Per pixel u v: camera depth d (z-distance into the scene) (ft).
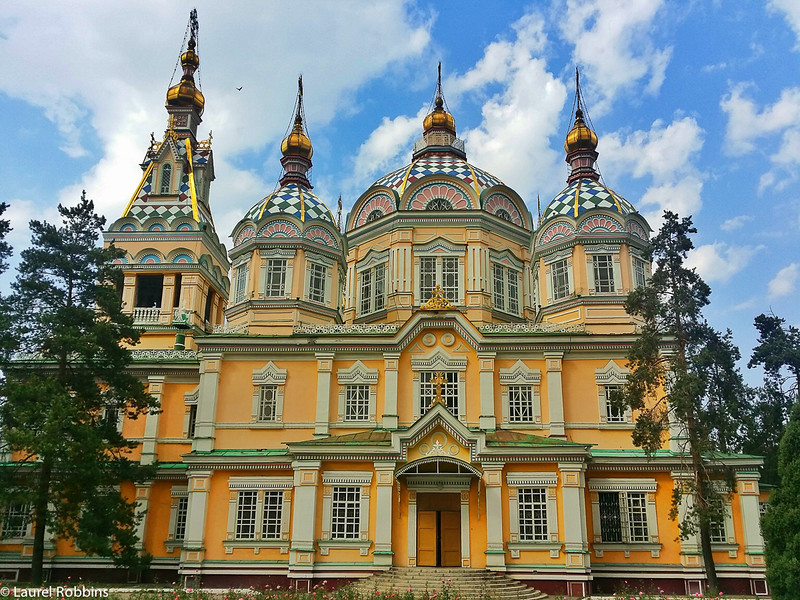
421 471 114.73
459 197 151.12
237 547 118.01
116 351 119.65
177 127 174.09
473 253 146.41
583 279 135.13
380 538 111.24
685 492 112.06
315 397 128.26
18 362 120.47
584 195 142.92
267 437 126.41
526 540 110.52
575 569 107.76
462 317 129.70
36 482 110.63
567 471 112.37
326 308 139.64
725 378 112.37
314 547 111.86
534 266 148.77
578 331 130.41
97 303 120.57
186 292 151.12
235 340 129.90
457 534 114.62
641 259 138.31
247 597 93.20
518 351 129.70
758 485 121.19
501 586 103.76
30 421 106.01
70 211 122.21
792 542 77.25
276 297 137.08
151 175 163.73
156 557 128.47
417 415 126.62
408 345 130.41
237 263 144.56
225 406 128.36
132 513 114.83
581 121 163.73
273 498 121.39
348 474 115.34
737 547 116.67
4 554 127.34
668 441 123.75
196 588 109.81
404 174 157.69
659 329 119.34
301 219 141.90
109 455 121.29
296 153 164.66
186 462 122.31
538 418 126.11
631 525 119.44
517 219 159.12
